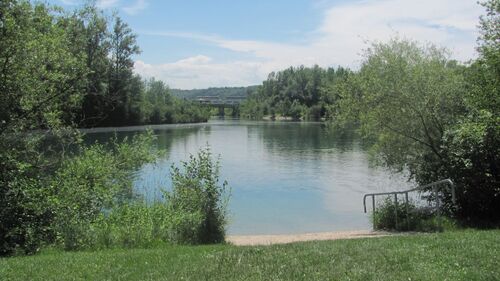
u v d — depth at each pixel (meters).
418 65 15.75
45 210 11.02
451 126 14.57
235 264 7.04
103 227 10.77
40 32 12.86
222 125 106.62
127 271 7.03
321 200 22.44
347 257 7.11
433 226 13.09
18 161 11.95
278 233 16.25
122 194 13.67
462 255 6.93
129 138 54.72
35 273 7.08
